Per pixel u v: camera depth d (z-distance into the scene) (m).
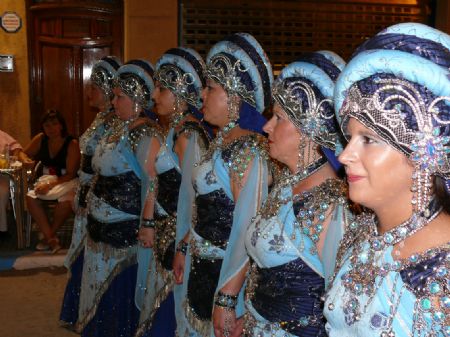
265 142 2.17
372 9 6.98
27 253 5.18
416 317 1.10
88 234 3.40
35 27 7.05
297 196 1.69
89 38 7.14
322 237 1.63
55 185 5.20
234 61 2.21
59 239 5.58
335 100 1.23
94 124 3.66
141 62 3.24
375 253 1.19
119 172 3.22
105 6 7.08
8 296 4.43
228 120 2.27
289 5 6.87
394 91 1.10
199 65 2.85
